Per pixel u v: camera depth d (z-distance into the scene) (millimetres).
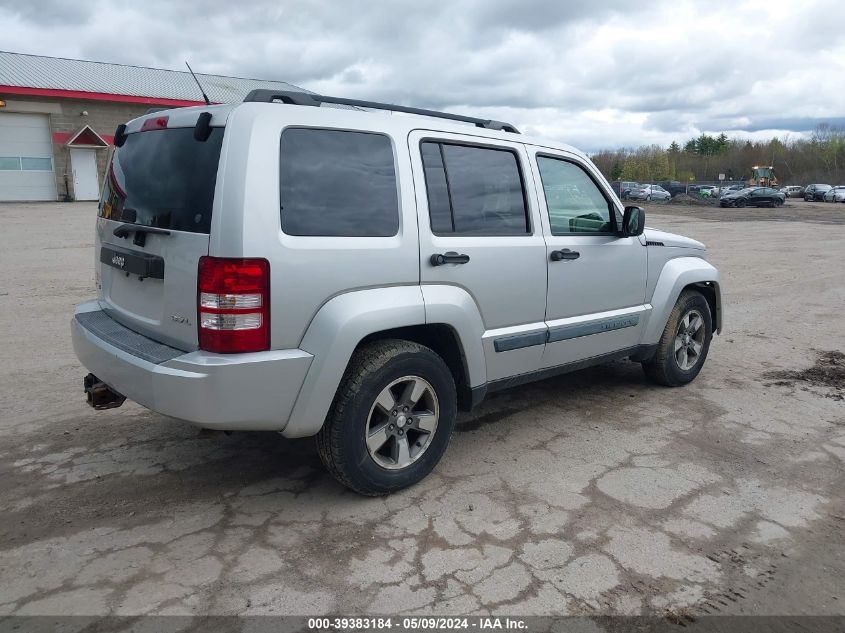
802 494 3658
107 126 31828
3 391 5137
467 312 3693
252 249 2908
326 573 2881
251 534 3182
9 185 30312
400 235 3412
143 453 4078
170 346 3162
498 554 3035
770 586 2848
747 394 5344
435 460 3701
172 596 2713
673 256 5246
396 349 3406
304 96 3400
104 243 3795
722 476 3857
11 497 3514
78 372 5625
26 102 29828
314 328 3115
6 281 9898
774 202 37906
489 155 3969
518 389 5406
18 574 2848
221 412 2932
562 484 3730
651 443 4320
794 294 10164
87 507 3420
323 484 3703
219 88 36688
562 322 4348
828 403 5145
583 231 4504
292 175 3092
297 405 3123
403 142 3516
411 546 3094
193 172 3084
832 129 85438
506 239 3939
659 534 3227
